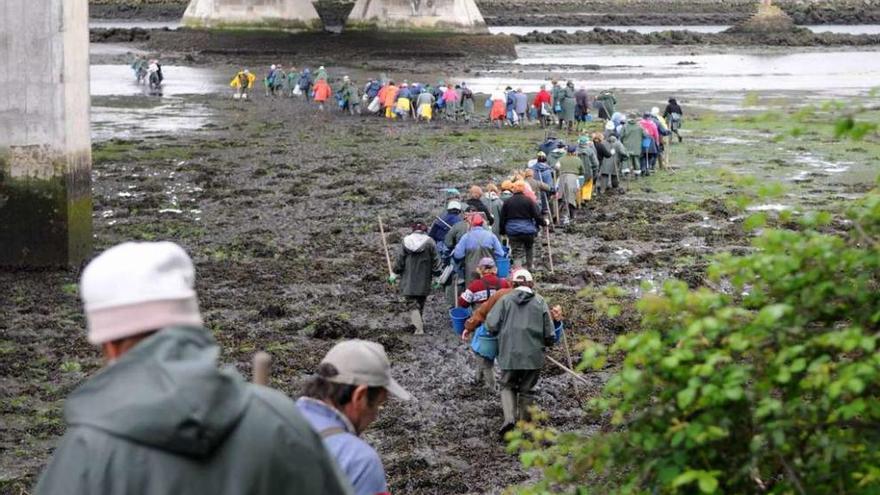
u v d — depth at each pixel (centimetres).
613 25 15375
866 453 638
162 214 3331
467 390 1864
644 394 687
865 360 625
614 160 3694
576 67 8694
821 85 7312
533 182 3022
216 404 394
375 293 2503
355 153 4459
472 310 1903
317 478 414
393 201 3528
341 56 9262
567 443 773
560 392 1827
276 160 4269
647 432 666
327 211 3381
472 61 9181
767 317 638
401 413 1759
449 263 2261
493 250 2142
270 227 3172
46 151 2828
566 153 3231
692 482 644
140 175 3906
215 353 408
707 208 3381
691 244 2956
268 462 402
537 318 1573
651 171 4034
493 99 5309
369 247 2942
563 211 3231
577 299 2391
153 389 390
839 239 685
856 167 4175
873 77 8006
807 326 698
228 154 4388
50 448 1652
